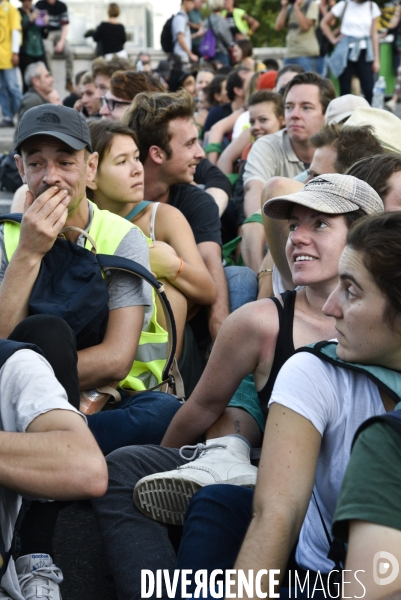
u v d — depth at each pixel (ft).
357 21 31.53
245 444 8.37
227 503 6.83
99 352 9.73
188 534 6.81
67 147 9.61
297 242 7.82
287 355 7.97
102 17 57.77
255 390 9.19
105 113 17.03
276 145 16.90
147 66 37.78
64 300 9.42
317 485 6.16
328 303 5.99
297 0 35.47
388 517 5.01
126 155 11.85
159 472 8.14
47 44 42.93
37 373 6.29
